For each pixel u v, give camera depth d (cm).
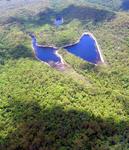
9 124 17662
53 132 15838
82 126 16100
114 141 15200
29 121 17200
